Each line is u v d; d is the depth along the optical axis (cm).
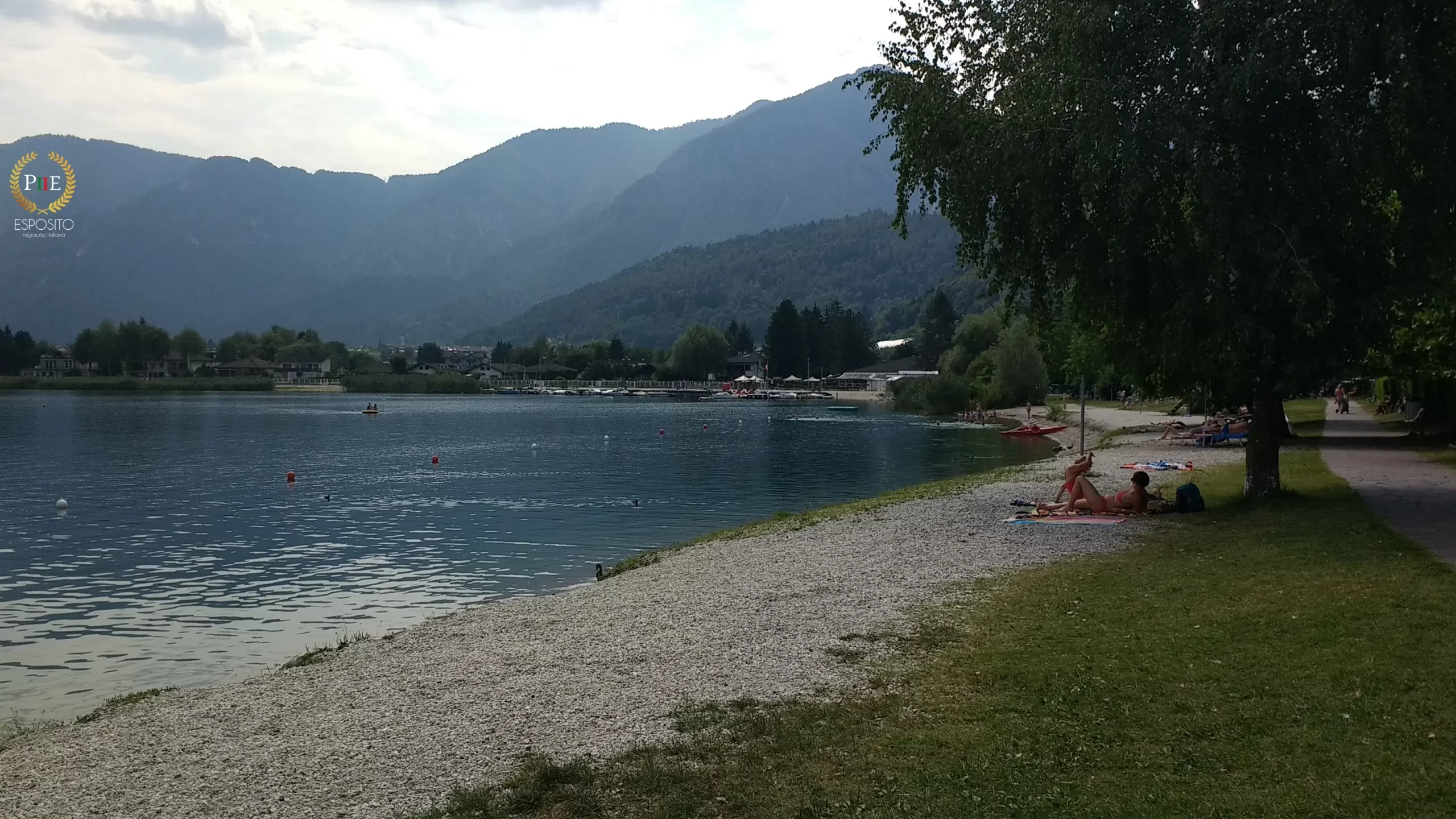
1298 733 834
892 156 2320
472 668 1280
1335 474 2642
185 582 2456
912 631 1315
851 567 1828
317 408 14975
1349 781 736
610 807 808
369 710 1121
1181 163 1945
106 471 5375
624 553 2855
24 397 18212
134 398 18400
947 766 836
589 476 5122
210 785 916
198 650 1830
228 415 12350
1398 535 1667
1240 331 1906
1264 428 2219
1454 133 1803
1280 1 1862
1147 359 2212
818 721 979
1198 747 830
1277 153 1973
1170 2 2014
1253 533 1828
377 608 2172
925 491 3300
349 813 831
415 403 18288
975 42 2217
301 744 1017
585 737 980
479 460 6147
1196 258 2062
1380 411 5919
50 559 2783
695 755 909
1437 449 3416
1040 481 3306
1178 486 2767
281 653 1803
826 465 5731
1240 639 1116
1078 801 751
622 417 12494
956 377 13138
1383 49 1750
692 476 5116
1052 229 2122
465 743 988
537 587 2384
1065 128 2042
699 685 1132
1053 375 12075
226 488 4591
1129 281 2112
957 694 1023
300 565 2688
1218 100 1925
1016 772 810
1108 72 1980
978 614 1380
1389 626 1091
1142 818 713
